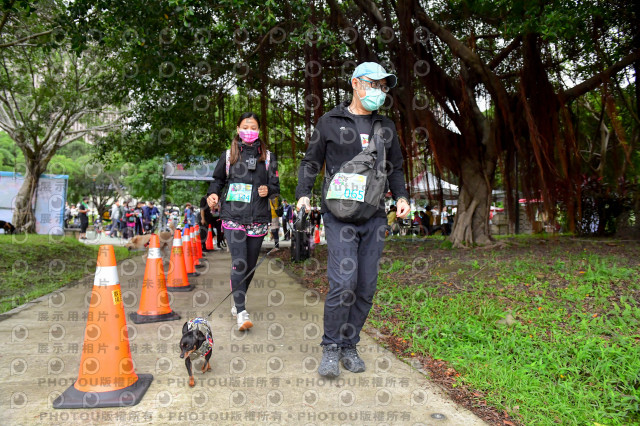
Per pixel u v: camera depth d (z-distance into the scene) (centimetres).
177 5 544
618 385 257
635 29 866
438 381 269
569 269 531
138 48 745
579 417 222
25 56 1345
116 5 671
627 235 1014
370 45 923
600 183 1134
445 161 930
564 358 290
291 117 975
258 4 617
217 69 936
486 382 262
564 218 1234
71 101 1414
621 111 1061
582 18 652
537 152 812
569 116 915
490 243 901
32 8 636
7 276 657
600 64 827
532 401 237
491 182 948
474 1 732
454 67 931
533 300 418
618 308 370
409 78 853
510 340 323
